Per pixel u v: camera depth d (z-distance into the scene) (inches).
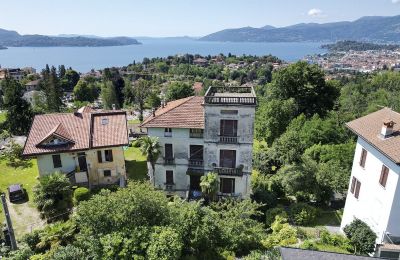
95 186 1615.4
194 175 1537.9
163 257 836.6
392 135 1029.8
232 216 1205.1
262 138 2573.8
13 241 1069.8
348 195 1278.3
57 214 1332.4
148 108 4439.0
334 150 1792.6
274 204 1497.3
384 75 4781.0
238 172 1464.1
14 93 2829.7
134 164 1974.7
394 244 971.3
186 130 1481.3
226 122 1425.9
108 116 1717.5
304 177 1513.3
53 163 1547.7
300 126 2262.6
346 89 4429.1
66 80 6574.8
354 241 1089.4
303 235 1196.5
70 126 1631.4
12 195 1489.9
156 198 991.6
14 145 2039.9
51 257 968.3
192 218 1021.8
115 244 864.9
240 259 1041.5
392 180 959.6
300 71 2566.4
